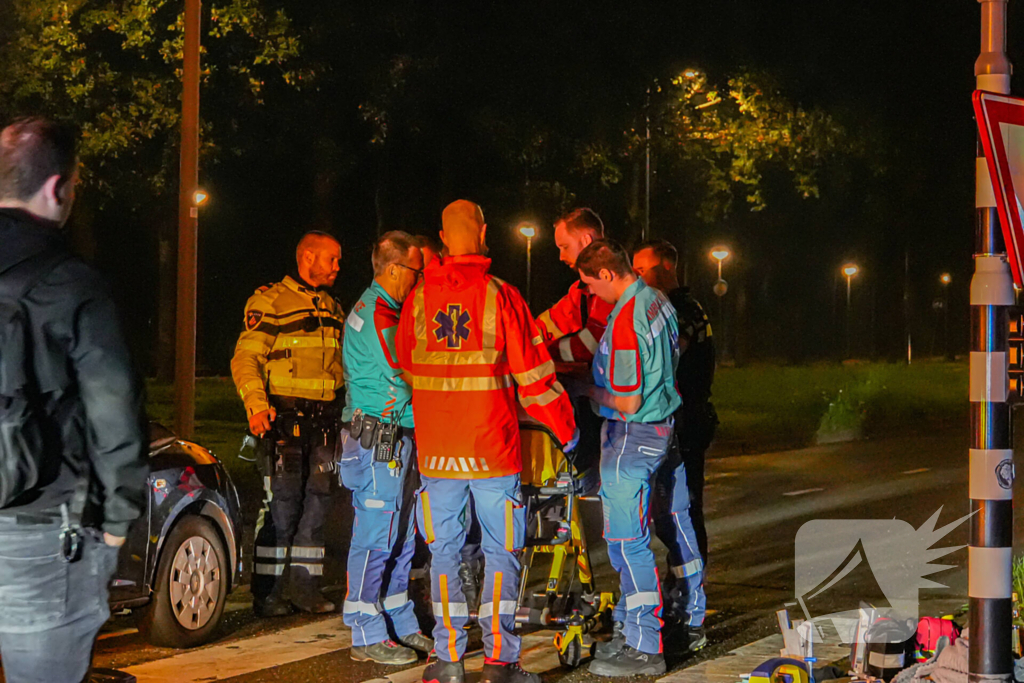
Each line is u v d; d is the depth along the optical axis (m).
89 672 4.01
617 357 6.77
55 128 3.96
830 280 66.94
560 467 7.09
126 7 26.48
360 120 29.56
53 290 3.77
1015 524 13.12
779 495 15.55
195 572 7.44
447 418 6.31
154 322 43.84
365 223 37.19
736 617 8.47
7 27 25.41
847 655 7.12
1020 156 5.54
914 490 16.03
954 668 5.99
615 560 6.93
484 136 27.88
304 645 7.55
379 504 7.09
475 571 7.94
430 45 27.47
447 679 6.45
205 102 28.56
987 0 5.82
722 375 46.59
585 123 28.48
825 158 36.56
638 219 36.81
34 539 3.77
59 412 3.80
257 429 8.22
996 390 5.73
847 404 31.92
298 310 8.43
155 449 7.39
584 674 6.91
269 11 27.30
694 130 34.22
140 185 30.39
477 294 6.30
